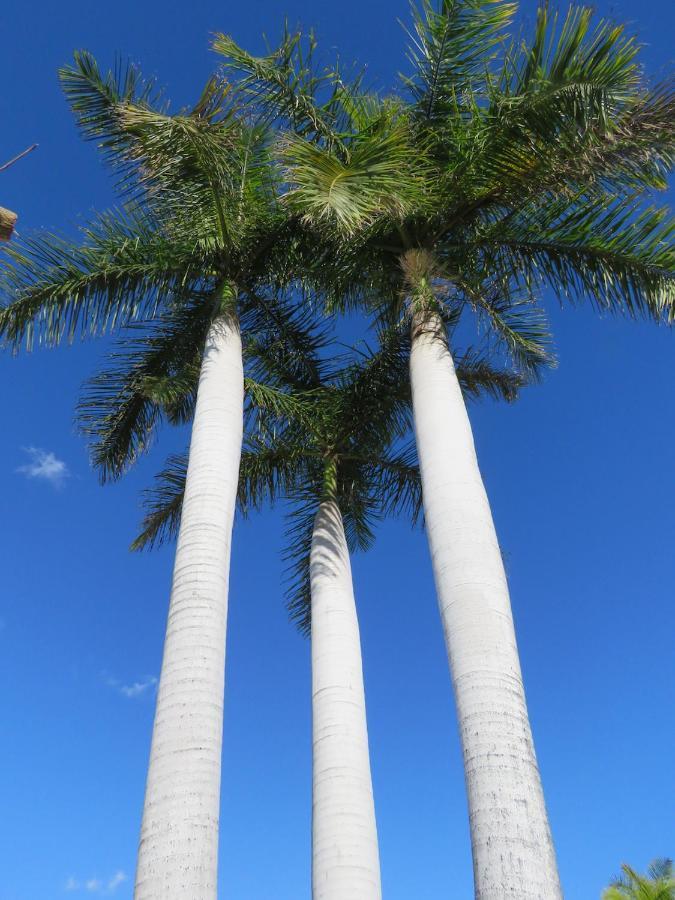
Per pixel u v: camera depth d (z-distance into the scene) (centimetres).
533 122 859
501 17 973
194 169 946
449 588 660
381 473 1269
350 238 899
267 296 1145
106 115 941
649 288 876
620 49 797
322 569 1022
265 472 1248
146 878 554
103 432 1098
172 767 609
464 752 579
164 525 1270
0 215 525
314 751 874
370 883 768
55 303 953
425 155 988
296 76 953
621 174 874
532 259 952
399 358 1184
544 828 531
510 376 1214
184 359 1091
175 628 695
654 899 2177
